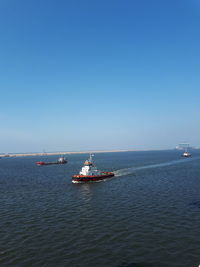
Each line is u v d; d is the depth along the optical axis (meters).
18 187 59.59
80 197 46.62
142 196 45.78
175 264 19.67
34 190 55.09
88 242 24.30
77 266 19.59
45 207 39.03
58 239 25.22
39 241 24.78
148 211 35.12
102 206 38.94
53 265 19.81
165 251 21.94
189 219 30.91
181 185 57.72
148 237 25.20
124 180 69.12
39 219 32.38
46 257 21.22
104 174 74.56
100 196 47.09
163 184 59.91
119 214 34.00
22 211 36.62
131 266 19.47
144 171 92.94
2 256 21.58
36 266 19.70
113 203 40.84
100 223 30.14
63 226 29.31
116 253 21.75
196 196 44.88
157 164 127.50
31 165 148.38
